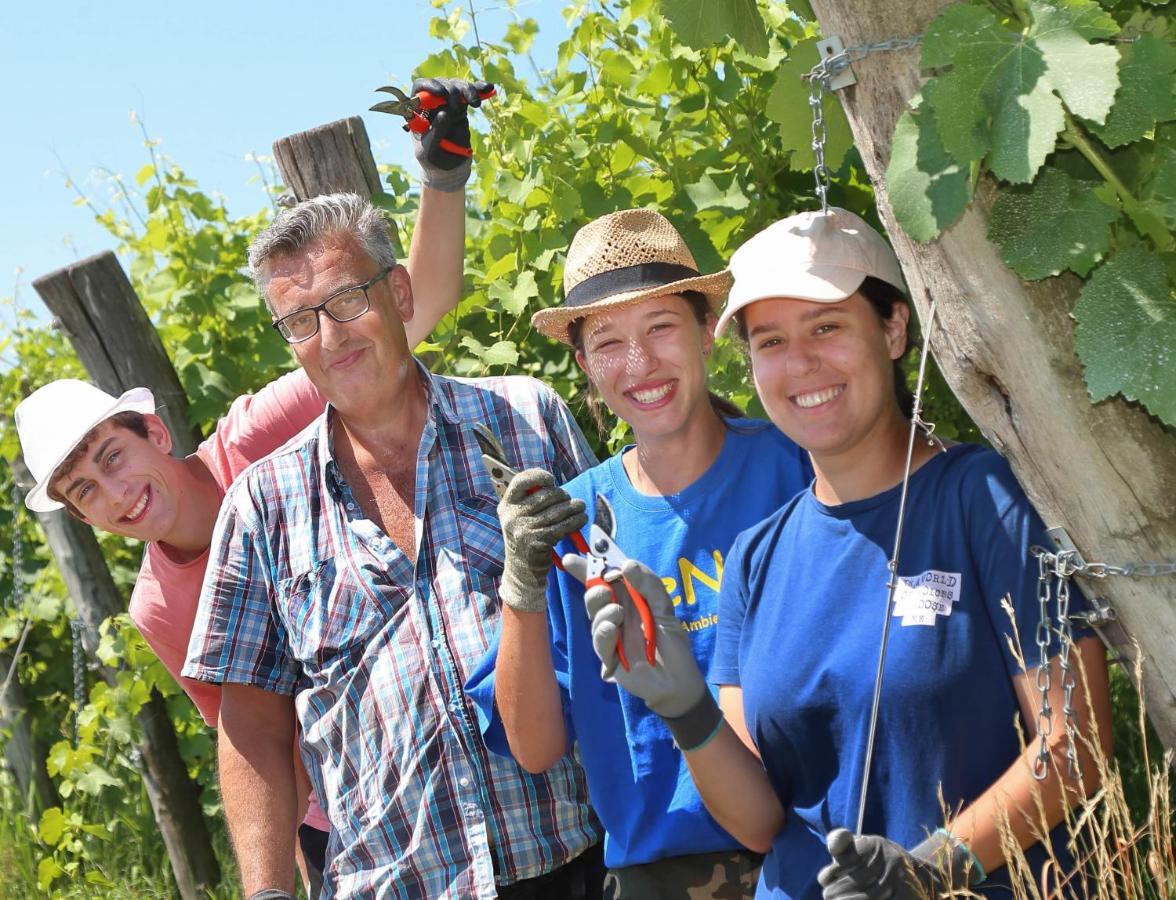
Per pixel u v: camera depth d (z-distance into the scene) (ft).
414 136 11.38
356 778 9.37
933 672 6.49
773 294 6.82
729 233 14.47
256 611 9.78
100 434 11.09
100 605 19.38
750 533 7.45
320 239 9.52
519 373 15.16
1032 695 6.41
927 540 6.72
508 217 14.78
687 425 8.66
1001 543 6.55
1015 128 5.72
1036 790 6.16
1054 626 6.44
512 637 8.15
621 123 14.57
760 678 7.03
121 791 20.15
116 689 18.10
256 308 17.44
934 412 13.03
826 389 6.92
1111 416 6.25
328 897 9.49
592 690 8.46
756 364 7.11
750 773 7.14
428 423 9.75
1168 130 6.17
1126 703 13.43
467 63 15.19
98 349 16.67
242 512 9.79
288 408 11.70
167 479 11.28
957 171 5.98
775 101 7.91
